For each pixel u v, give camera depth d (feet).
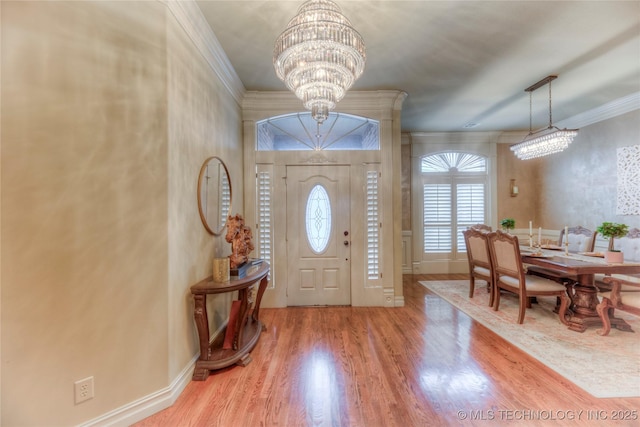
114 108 5.30
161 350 5.82
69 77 4.87
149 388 5.64
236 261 8.04
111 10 5.31
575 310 9.99
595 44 8.60
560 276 11.10
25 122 4.52
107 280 5.19
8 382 4.40
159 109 5.87
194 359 7.10
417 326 10.00
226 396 6.19
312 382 6.68
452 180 19.10
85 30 5.03
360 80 10.94
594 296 9.71
